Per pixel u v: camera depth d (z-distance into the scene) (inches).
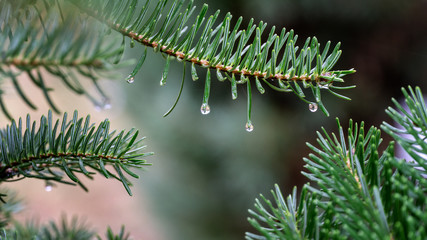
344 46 74.3
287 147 80.8
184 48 27.7
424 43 73.5
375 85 77.7
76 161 28.1
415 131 26.3
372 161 26.6
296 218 27.2
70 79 25.8
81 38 25.5
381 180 27.0
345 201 26.6
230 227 87.1
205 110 27.8
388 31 72.7
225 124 80.7
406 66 76.1
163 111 82.7
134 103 83.8
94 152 28.0
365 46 74.3
